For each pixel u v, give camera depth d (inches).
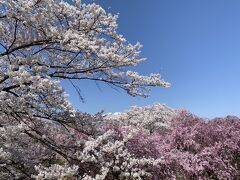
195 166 468.8
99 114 410.3
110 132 355.3
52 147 370.3
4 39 389.4
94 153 363.3
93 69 396.2
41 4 350.0
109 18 390.9
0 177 336.5
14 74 295.4
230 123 601.9
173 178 440.5
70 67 393.7
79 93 401.1
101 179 321.1
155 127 952.3
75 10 367.6
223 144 512.1
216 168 482.9
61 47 361.1
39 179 288.7
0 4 330.6
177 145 526.6
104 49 370.6
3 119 346.3
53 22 365.4
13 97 311.0
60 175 295.9
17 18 331.9
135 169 359.9
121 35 399.2
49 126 395.5
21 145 367.9
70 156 362.0
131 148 442.9
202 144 537.3
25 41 378.9
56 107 356.2
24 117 363.3
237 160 514.0
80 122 392.5
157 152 463.8
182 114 615.2
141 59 391.2
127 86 390.9
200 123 579.5
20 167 357.7
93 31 402.0
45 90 331.6
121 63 384.2
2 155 278.4
